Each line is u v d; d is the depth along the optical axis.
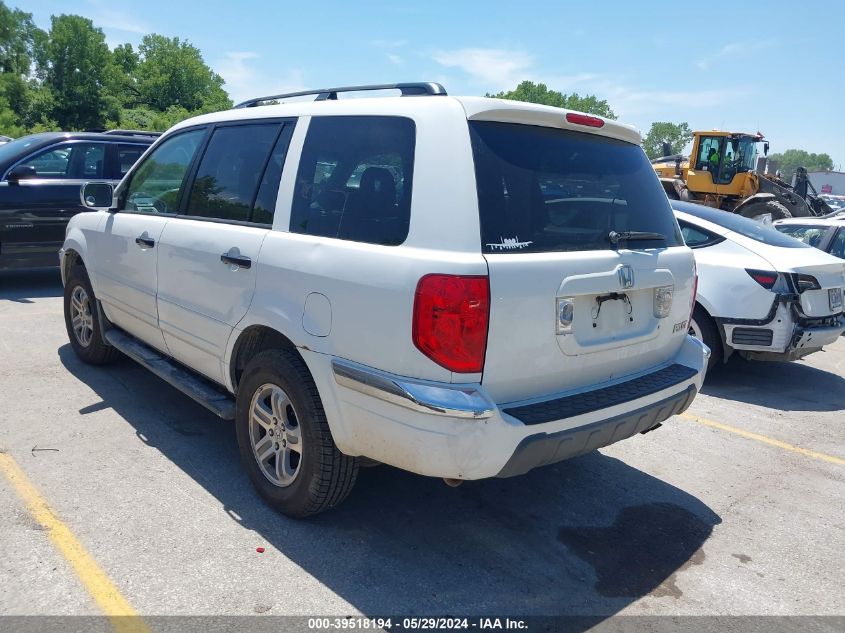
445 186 2.93
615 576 3.31
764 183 17.52
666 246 3.79
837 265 6.14
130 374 5.68
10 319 7.30
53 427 4.58
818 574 3.43
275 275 3.44
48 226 8.65
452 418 2.77
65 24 77.31
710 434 5.28
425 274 2.82
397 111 3.23
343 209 3.29
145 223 4.62
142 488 3.84
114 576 3.05
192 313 4.10
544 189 3.18
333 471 3.36
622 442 5.05
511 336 2.92
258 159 3.88
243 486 3.92
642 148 3.95
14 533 3.33
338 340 3.12
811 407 6.02
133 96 94.56
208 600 2.93
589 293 3.18
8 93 76.31
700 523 3.88
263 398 3.70
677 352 3.98
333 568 3.21
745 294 5.99
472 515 3.80
